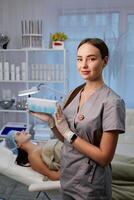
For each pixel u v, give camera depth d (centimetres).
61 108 137
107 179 138
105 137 122
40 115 142
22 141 216
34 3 381
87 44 122
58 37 349
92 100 131
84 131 127
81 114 131
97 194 135
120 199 191
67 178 142
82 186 136
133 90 381
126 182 206
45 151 211
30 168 209
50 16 380
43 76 364
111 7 367
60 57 381
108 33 372
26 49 355
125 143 308
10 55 390
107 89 131
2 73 369
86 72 124
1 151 217
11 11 385
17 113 409
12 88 399
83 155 134
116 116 122
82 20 375
